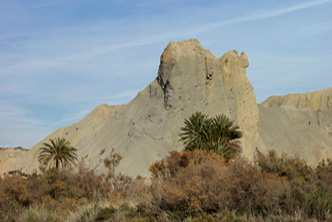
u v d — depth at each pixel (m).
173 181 15.23
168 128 92.50
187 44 104.75
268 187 12.06
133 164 82.56
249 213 11.52
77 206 17.64
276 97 191.25
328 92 179.75
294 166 20.58
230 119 96.81
